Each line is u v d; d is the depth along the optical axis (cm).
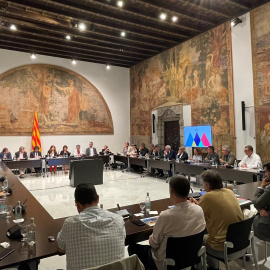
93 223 174
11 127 1081
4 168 684
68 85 1219
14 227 239
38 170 1032
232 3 756
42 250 202
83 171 781
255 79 773
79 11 806
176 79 1070
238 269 294
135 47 1098
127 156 1075
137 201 611
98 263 167
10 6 761
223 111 872
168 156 930
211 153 783
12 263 183
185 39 1021
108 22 893
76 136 1233
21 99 1107
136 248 245
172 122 1127
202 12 837
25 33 964
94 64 1291
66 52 1143
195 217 208
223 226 236
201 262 235
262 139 757
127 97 1386
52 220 273
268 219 288
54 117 1180
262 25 750
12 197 370
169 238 198
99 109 1298
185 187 209
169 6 790
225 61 864
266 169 315
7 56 1084
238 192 380
